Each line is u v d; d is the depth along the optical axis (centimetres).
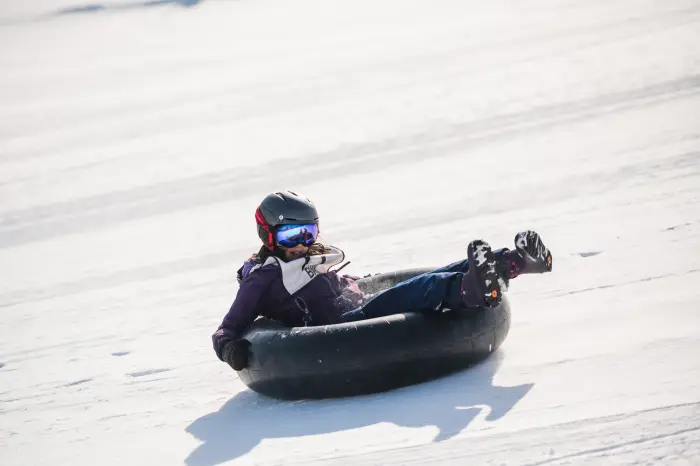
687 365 1277
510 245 2319
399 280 1644
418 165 3581
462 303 1366
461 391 1327
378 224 2816
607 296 1728
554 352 1448
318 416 1343
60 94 8400
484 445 1113
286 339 1384
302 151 4297
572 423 1136
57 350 2142
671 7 6888
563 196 2697
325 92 6097
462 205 2850
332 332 1366
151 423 1509
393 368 1365
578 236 2238
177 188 4028
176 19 14925
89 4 17412
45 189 4469
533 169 3138
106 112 6925
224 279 2561
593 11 7725
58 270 3050
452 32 8288
